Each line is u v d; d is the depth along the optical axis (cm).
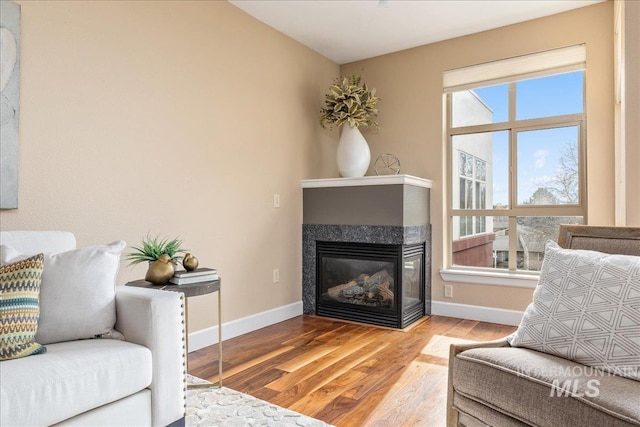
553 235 346
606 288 135
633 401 106
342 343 303
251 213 338
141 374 150
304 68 397
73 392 129
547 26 339
